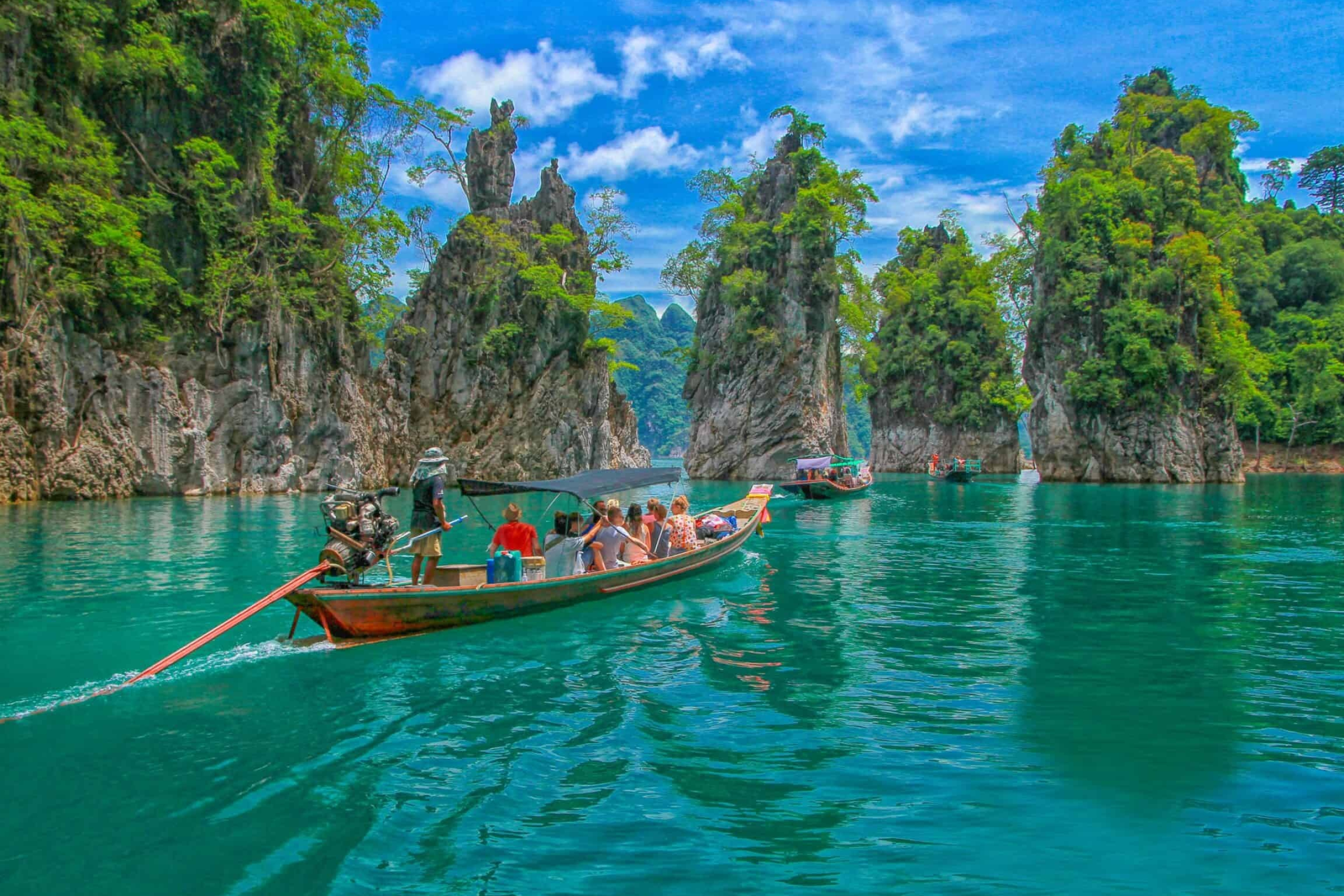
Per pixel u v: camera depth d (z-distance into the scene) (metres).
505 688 8.05
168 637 9.80
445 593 10.02
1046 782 5.82
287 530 21.14
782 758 6.27
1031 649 9.71
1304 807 5.42
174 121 36.81
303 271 42.69
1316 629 10.76
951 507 33.47
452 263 58.88
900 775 5.94
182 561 15.61
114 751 6.32
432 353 58.06
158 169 36.12
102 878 4.46
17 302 29.06
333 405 44.00
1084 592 13.62
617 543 12.86
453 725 6.98
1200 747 6.50
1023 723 7.06
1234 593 13.56
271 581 13.42
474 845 4.88
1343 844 4.90
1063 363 61.50
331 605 9.07
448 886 4.42
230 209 38.09
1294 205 101.56
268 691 7.89
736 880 4.49
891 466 92.69
